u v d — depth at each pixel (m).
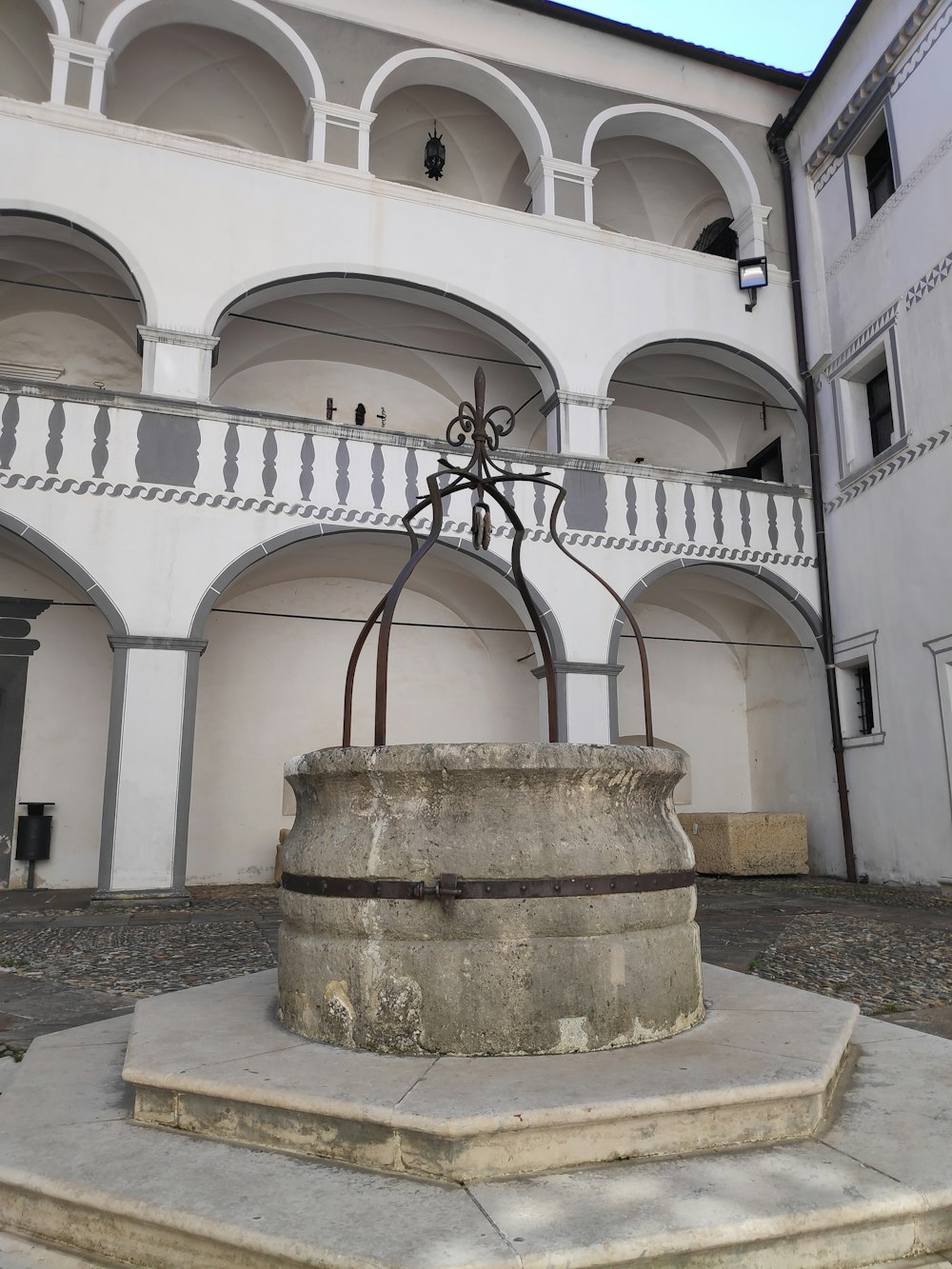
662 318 14.25
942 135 11.97
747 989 4.39
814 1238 2.36
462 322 15.01
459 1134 2.55
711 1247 2.26
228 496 11.42
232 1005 4.08
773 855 14.33
